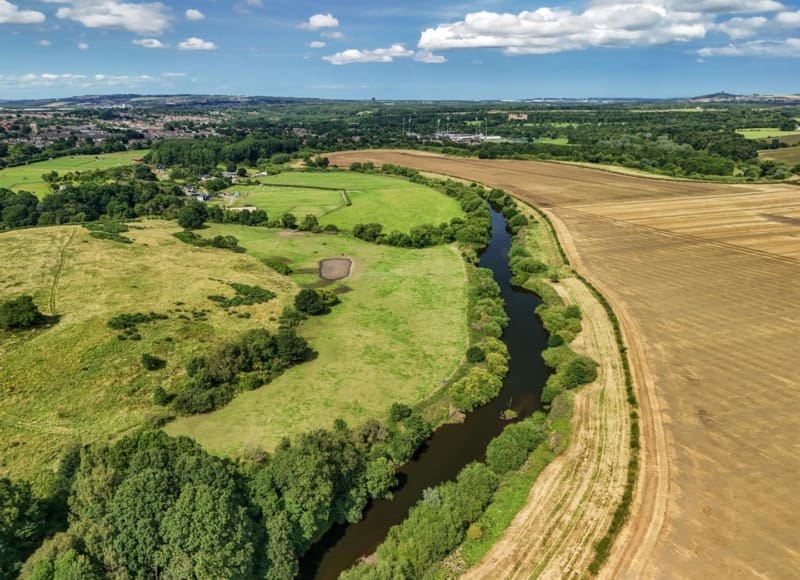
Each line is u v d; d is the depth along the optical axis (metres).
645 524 43.41
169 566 35.00
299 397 62.38
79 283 86.50
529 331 83.44
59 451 51.16
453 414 60.78
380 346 75.50
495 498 46.81
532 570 39.62
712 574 38.72
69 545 35.03
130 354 66.94
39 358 64.19
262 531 39.44
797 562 39.59
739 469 49.59
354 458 47.34
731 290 92.94
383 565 38.50
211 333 75.00
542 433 55.25
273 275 102.19
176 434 55.00
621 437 54.59
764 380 64.56
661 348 73.19
